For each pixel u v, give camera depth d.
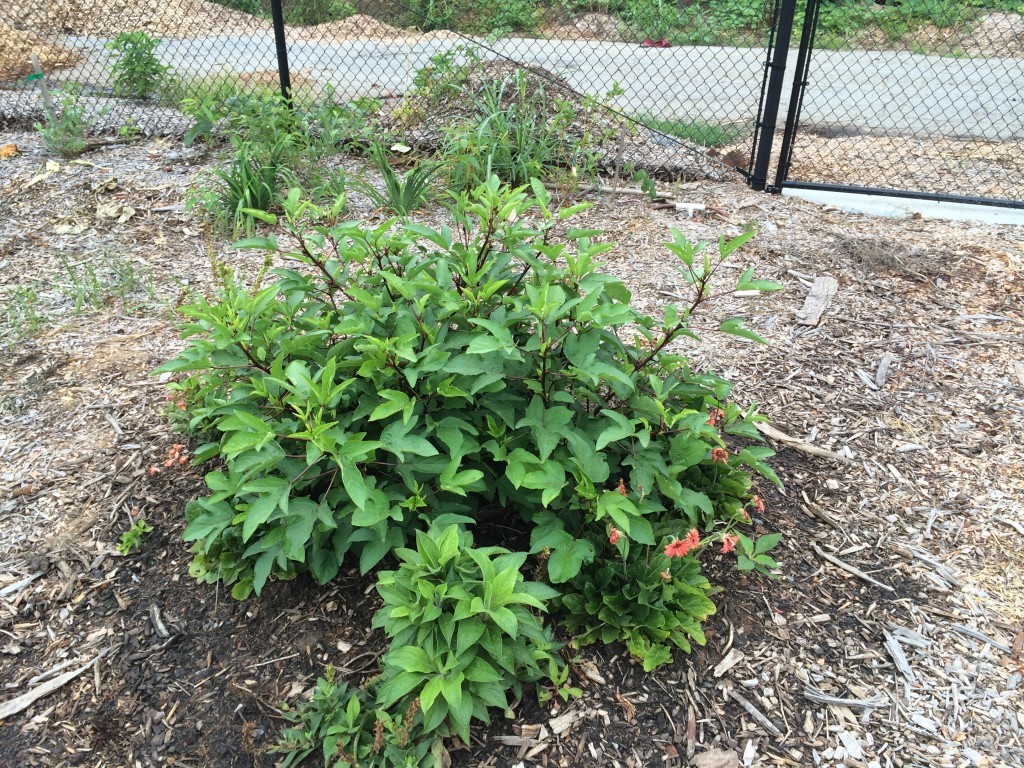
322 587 2.56
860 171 6.60
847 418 3.48
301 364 2.14
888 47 11.20
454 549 2.05
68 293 4.34
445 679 1.97
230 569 2.50
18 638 2.45
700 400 2.74
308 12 12.86
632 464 2.36
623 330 3.98
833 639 2.50
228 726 2.22
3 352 3.79
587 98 5.96
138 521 2.81
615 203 5.47
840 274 4.57
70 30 11.80
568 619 2.40
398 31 12.14
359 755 2.05
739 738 2.21
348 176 5.67
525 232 2.61
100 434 3.23
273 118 5.66
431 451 2.13
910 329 4.10
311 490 2.47
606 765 2.13
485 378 2.28
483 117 6.07
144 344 3.88
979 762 2.16
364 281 2.69
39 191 5.44
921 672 2.40
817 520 2.96
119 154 6.15
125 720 2.24
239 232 5.01
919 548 2.86
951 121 8.23
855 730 2.24
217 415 2.68
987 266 4.66
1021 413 3.50
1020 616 2.59
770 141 5.60
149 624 2.49
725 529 2.64
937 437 3.38
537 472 2.28
